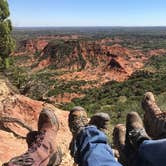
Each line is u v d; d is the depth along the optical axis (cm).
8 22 3022
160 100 1285
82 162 240
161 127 267
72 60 14788
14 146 620
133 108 1415
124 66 12594
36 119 800
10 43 2948
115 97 5669
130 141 273
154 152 199
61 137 713
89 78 11994
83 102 6544
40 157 273
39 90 1709
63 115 845
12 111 791
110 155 232
